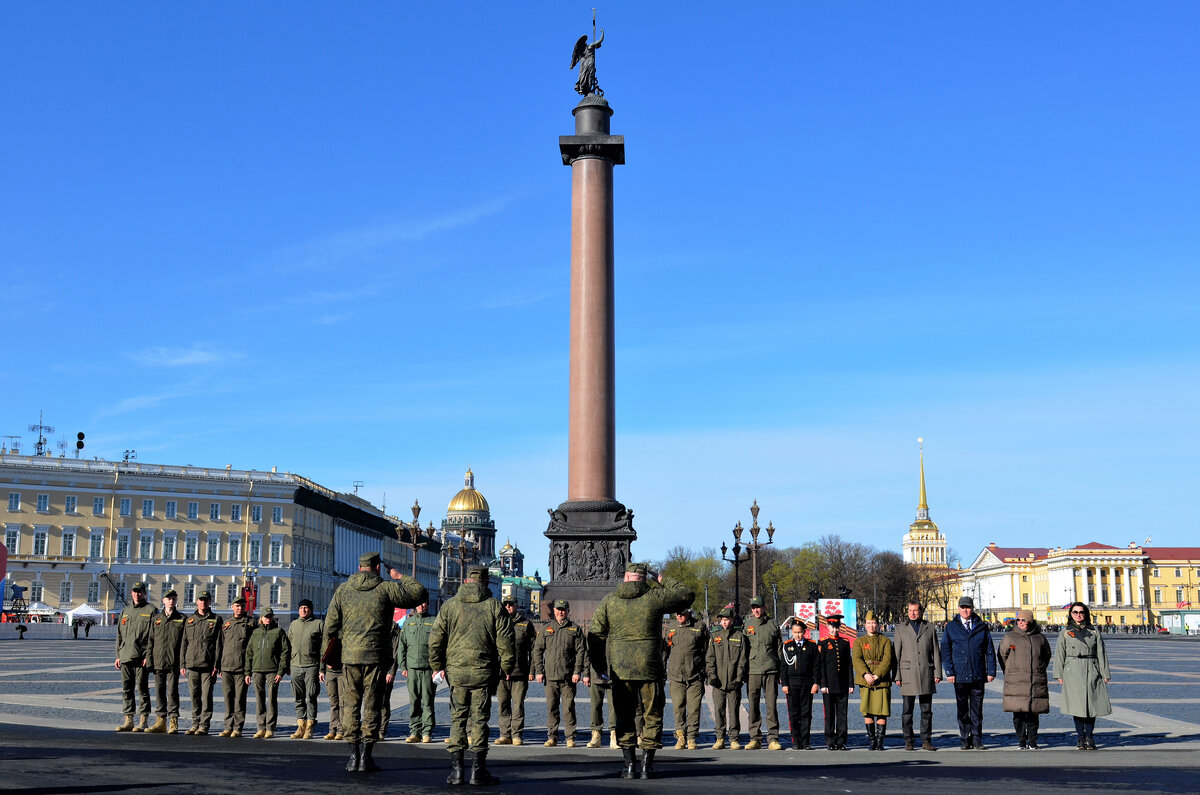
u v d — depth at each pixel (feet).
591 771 51.47
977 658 67.56
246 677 70.69
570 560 148.05
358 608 50.62
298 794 41.14
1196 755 60.18
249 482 444.55
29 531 407.23
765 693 68.90
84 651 204.54
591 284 151.84
